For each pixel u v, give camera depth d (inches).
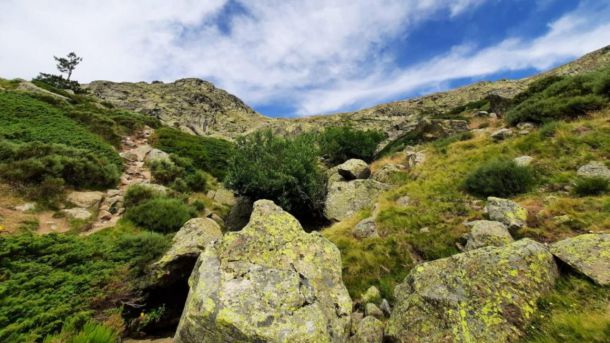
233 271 224.8
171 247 370.0
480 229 300.2
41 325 228.7
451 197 439.8
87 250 360.8
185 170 898.7
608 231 252.2
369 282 318.3
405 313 208.1
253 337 173.5
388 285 302.2
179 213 539.5
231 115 5191.9
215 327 179.0
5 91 1061.1
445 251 325.1
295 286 216.2
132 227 490.6
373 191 652.1
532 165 425.7
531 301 176.9
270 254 252.7
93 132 999.0
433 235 355.6
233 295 197.6
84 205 526.0
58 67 2755.9
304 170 709.9
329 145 1147.3
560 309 169.5
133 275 331.3
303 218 723.4
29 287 269.4
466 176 477.7
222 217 718.5
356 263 348.8
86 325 231.6
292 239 275.7
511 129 647.1
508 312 172.2
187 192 755.4
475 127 909.8
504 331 164.4
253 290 205.0
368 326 221.9
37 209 464.1
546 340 151.7
